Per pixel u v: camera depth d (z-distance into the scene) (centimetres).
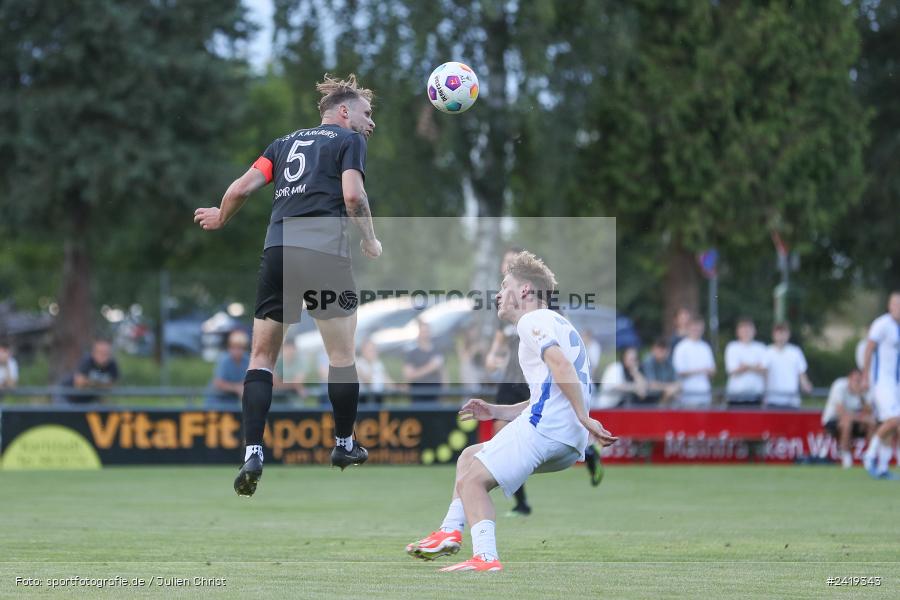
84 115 9725
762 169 9369
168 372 7244
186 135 10100
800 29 9369
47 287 7500
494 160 9300
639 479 5378
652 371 6438
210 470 5816
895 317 5341
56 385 7506
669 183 9525
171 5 9912
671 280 9988
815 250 11750
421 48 8806
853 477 5459
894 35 11038
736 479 5344
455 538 2333
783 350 6481
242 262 14162
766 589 2116
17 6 9438
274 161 2378
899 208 11081
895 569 2427
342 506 4091
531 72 8781
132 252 14075
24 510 3931
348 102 2402
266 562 2538
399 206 9219
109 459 5972
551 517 3725
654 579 2244
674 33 9288
